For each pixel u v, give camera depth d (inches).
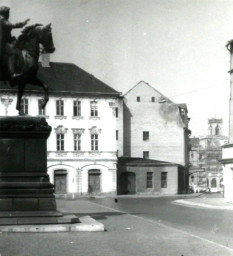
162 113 3095.5
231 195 1673.2
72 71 2682.1
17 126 687.1
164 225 800.9
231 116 1761.8
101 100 2623.0
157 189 2770.7
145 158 3004.4
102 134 2620.6
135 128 3061.0
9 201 675.4
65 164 2559.1
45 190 686.5
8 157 687.7
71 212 1157.1
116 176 2642.7
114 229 720.3
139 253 498.6
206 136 5369.1
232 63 1749.5
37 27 700.7
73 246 538.9
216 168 5226.4
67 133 2571.4
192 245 558.9
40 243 555.5
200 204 1470.2
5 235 617.0
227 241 612.7
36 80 713.0
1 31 679.1
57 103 2559.1
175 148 3083.2
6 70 693.3
